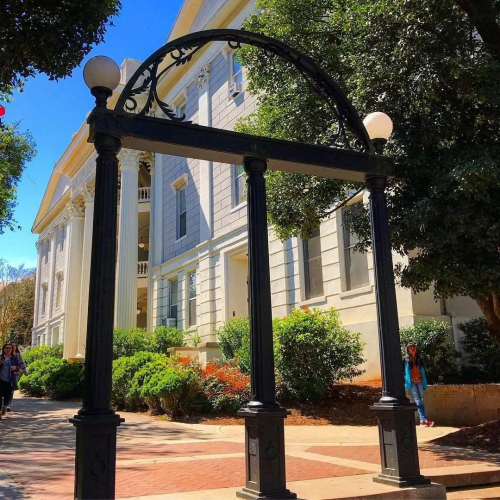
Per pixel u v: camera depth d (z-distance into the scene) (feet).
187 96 84.48
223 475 19.20
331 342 40.16
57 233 143.43
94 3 25.07
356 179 20.71
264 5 37.70
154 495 16.05
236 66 72.84
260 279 17.17
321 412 38.55
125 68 86.63
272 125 35.96
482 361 42.01
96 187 15.60
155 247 90.99
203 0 77.71
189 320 78.64
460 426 34.86
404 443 17.57
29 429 34.14
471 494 18.69
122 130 15.93
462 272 25.49
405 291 44.19
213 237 73.87
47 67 25.99
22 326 172.86
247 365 44.27
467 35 28.73
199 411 39.45
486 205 24.81
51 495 16.22
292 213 35.22
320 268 55.72
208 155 17.85
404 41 26.58
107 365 14.32
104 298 14.66
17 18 24.36
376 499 16.12
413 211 25.73
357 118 20.79
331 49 34.06
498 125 26.81
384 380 18.54
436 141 27.02
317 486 17.17
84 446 13.52
